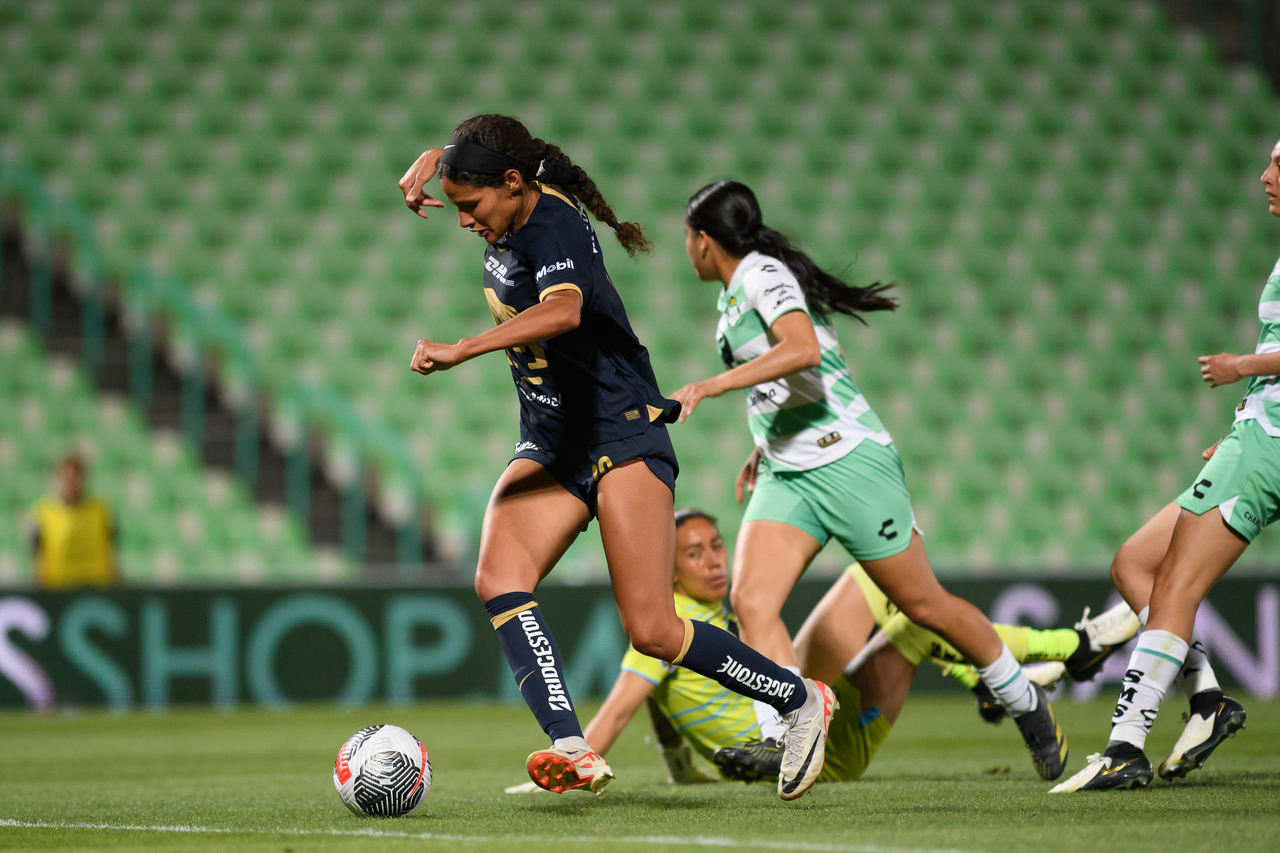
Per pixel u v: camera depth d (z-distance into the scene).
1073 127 51.34
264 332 45.34
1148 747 19.72
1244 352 49.00
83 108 48.31
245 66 49.47
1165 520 13.53
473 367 44.91
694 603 15.68
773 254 14.19
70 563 34.62
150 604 32.69
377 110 49.31
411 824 10.80
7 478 41.94
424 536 42.94
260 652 33.00
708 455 44.44
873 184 50.00
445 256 47.03
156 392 43.91
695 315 46.88
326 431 43.66
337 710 32.09
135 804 13.30
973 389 47.16
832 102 50.94
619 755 21.02
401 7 50.66
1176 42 53.00
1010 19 52.56
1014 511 45.84
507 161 10.59
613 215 11.30
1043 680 15.85
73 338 44.22
